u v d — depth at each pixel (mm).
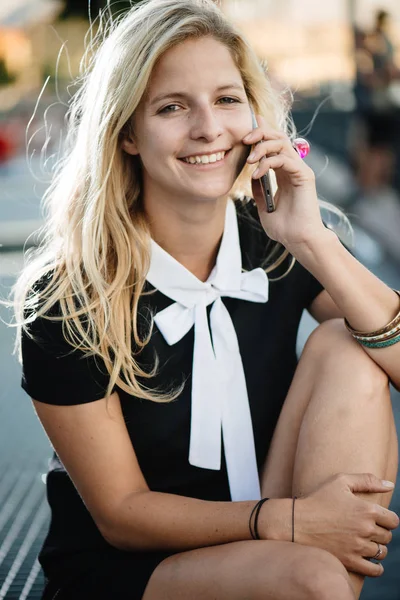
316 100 14977
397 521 2178
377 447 2275
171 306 2445
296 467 2322
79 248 2398
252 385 2510
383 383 2348
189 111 2316
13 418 4660
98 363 2344
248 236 2654
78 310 2336
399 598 3074
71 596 2383
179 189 2357
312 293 2672
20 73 21859
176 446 2428
